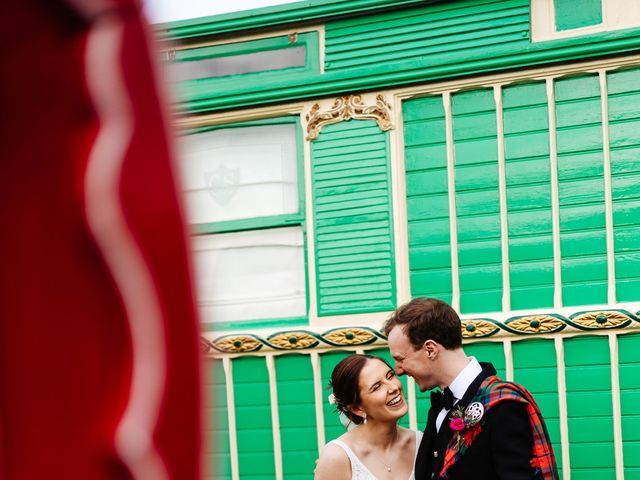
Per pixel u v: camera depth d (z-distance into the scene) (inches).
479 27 189.0
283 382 198.7
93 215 29.4
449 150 191.8
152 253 30.0
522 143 187.3
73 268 30.0
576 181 183.5
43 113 30.9
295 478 196.4
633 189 179.9
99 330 30.0
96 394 29.9
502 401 120.9
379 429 145.0
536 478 118.5
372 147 196.9
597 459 176.1
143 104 30.9
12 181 30.9
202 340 31.9
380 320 193.0
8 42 31.1
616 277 179.3
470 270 188.9
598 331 176.6
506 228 186.7
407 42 193.8
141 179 30.3
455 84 191.2
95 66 30.2
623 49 178.9
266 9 200.4
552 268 183.3
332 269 197.8
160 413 29.7
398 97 195.3
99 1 30.4
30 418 30.2
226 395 201.5
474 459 121.4
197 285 31.2
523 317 181.0
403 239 193.3
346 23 198.8
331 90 198.2
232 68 207.0
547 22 185.8
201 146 210.4
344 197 198.1
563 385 178.7
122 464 29.1
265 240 205.0
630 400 174.9
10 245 30.7
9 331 30.5
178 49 210.1
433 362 130.2
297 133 203.0
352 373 143.5
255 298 204.5
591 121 183.3
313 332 195.0
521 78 186.9
